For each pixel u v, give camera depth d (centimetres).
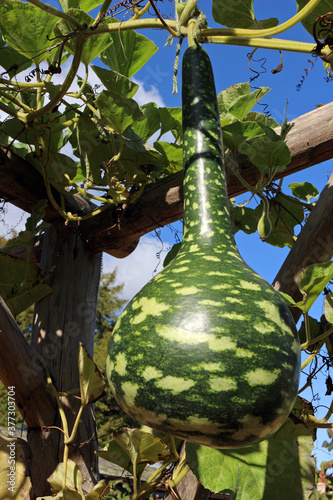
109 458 123
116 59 150
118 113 127
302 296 130
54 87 134
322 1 118
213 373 65
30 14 127
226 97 164
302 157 136
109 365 75
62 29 121
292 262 132
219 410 65
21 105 141
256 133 144
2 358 129
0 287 150
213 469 108
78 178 180
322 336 112
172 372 66
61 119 166
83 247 170
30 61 147
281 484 108
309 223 133
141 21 100
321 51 92
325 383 136
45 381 139
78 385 148
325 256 129
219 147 90
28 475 118
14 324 132
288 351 71
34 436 137
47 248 171
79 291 163
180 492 118
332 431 155
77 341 156
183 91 94
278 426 70
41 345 152
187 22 96
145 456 113
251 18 128
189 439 69
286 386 69
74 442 137
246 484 107
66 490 110
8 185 158
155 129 156
